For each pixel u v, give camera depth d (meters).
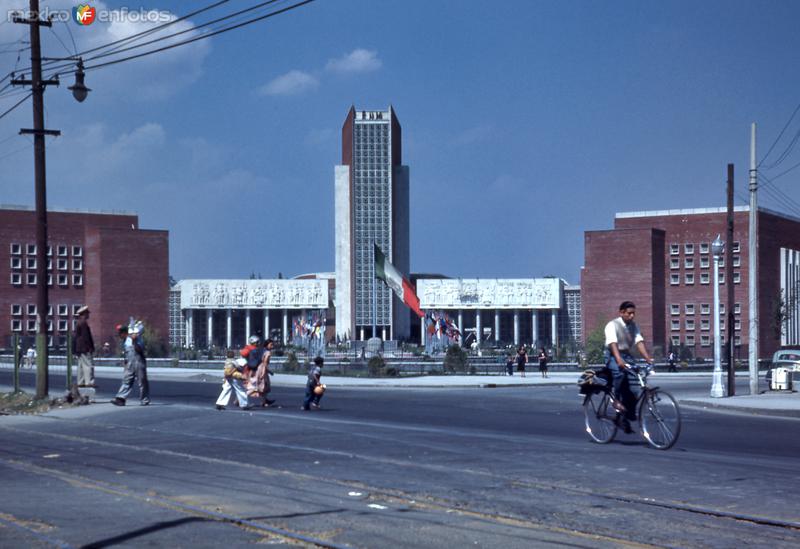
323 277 173.88
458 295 145.12
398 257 147.00
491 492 10.38
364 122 144.88
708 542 7.88
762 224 96.75
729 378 33.59
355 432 17.08
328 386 42.88
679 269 98.75
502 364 65.25
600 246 97.00
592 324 96.81
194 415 20.28
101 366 67.62
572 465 12.42
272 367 62.62
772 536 8.13
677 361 71.12
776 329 89.81
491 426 19.58
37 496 10.30
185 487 10.88
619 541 7.89
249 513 9.15
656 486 10.70
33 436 17.80
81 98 24.62
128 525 8.55
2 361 69.88
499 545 7.72
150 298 101.38
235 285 145.12
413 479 11.34
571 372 62.25
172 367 65.31
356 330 143.62
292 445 15.09
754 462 12.90
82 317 24.78
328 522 8.70
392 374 51.56
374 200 144.62
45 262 25.72
